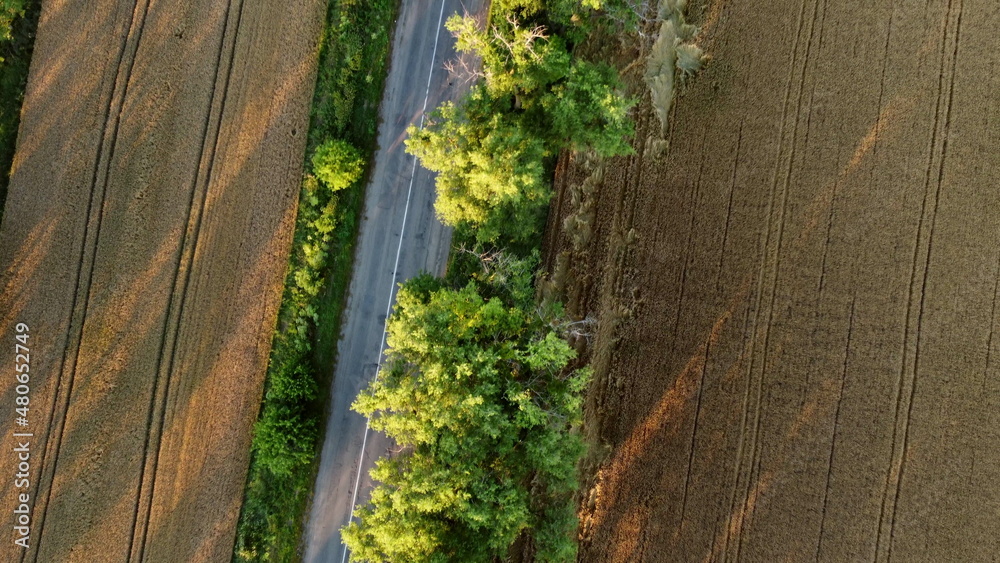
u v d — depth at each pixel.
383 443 24.97
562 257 24.12
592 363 23.33
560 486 20.27
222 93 25.02
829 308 20.03
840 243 19.97
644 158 23.05
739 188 21.41
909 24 19.30
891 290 19.30
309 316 24.72
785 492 20.33
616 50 23.59
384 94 24.81
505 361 19.19
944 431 18.48
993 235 18.16
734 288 21.33
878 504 19.14
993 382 17.98
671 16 22.53
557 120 19.06
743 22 21.55
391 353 20.66
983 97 18.38
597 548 23.17
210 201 25.00
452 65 24.66
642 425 22.61
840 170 20.05
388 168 24.81
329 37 24.67
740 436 21.03
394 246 24.88
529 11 20.86
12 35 24.94
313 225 24.53
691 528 21.58
